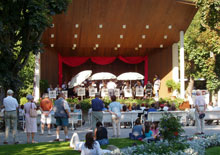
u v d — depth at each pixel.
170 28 21.92
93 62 30.31
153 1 19.38
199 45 24.70
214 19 18.38
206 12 18.19
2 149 9.30
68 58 27.58
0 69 13.48
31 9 12.91
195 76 32.28
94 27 21.53
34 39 14.59
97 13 20.09
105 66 30.42
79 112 16.19
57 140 10.98
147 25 21.59
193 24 30.30
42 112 13.25
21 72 22.30
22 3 13.22
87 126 16.56
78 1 18.89
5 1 12.96
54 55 25.41
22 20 13.70
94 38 23.06
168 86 23.61
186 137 10.44
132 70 30.50
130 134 10.90
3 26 13.25
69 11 19.70
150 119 14.54
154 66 26.61
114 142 10.20
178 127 8.43
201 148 8.70
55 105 10.96
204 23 19.09
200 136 10.70
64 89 24.91
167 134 8.41
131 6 19.72
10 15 13.34
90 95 22.22
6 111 10.59
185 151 7.70
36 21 12.84
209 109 16.55
